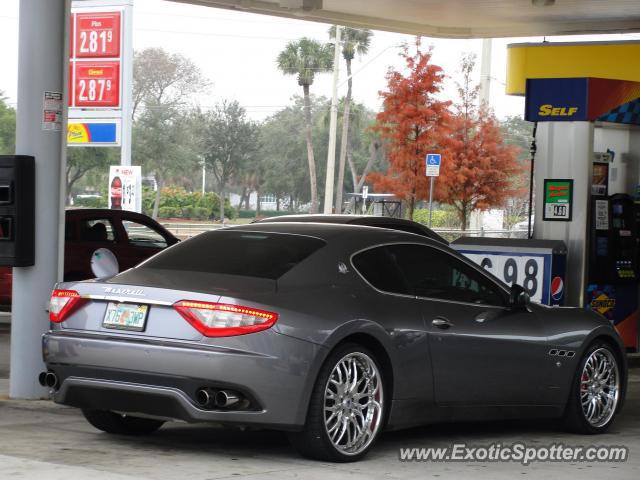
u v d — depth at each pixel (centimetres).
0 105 8769
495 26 2248
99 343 756
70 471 693
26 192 1016
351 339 783
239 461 761
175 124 9038
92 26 3272
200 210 8956
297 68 8619
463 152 4153
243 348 721
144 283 763
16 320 1034
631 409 1135
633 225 1573
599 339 977
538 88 1532
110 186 3075
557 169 1527
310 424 750
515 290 910
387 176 4103
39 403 1015
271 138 10994
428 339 828
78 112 3316
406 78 4012
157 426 869
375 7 2064
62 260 1046
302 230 843
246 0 2005
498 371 884
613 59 2359
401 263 845
